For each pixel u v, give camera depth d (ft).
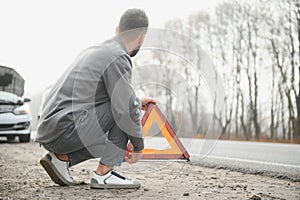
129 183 11.39
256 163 18.85
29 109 36.73
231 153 26.48
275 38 65.82
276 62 67.05
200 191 10.98
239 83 72.69
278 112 68.44
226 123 72.28
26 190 11.07
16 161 19.65
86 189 11.18
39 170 15.90
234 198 9.95
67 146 11.05
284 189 11.66
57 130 10.81
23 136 36.14
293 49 64.18
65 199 9.68
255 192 10.94
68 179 11.85
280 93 67.62
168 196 10.16
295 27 63.41
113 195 10.25
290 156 24.48
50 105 11.16
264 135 70.08
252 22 69.67
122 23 11.48
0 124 34.55
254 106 71.00
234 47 72.84
